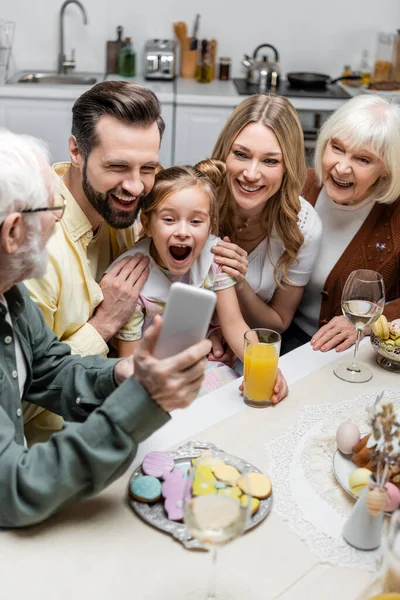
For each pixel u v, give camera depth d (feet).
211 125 12.88
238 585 3.36
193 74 14.28
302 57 14.62
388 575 3.04
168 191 5.43
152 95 5.14
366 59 14.53
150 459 4.06
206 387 5.95
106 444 3.59
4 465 3.58
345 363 5.49
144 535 3.64
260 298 7.04
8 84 12.80
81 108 5.11
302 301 7.67
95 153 5.10
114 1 13.94
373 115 6.56
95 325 5.65
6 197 3.52
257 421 4.65
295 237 6.58
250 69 13.76
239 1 14.12
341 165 6.73
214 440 4.41
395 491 3.74
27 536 3.59
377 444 3.94
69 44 14.12
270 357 4.70
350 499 3.97
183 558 3.51
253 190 6.31
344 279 7.23
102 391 4.37
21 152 3.69
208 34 14.35
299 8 14.23
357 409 4.84
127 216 5.38
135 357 3.59
